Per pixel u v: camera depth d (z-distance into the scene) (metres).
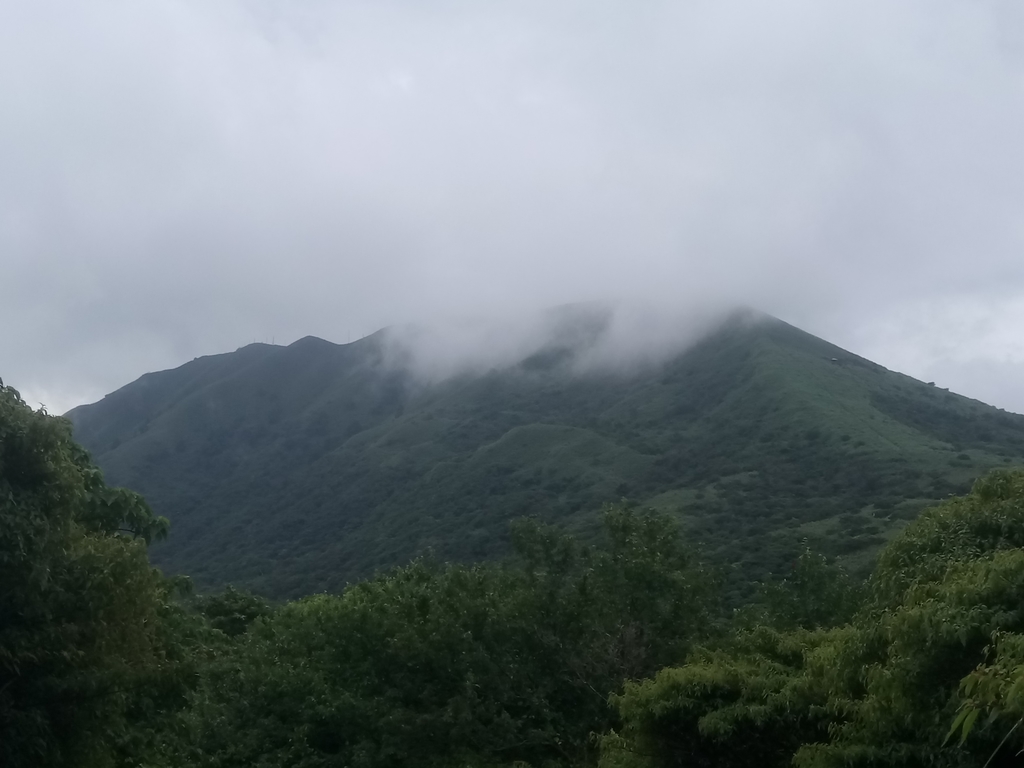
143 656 10.72
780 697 10.34
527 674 15.62
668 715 10.89
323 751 15.23
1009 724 6.55
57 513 9.95
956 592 7.34
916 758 8.09
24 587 9.36
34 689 9.59
